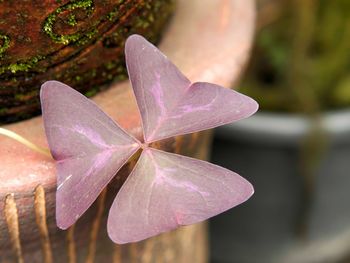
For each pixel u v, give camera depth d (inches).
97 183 12.6
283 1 28.0
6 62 13.4
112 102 14.4
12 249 14.2
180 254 17.0
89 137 12.7
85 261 15.4
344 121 26.2
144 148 12.8
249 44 16.1
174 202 12.6
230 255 30.7
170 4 15.6
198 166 12.7
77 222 14.4
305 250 30.0
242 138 26.3
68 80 14.1
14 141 13.5
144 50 13.0
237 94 13.0
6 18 12.8
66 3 13.0
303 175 26.8
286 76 28.0
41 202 13.4
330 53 28.3
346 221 29.8
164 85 13.1
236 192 12.6
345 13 28.0
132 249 15.9
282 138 25.9
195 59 15.2
